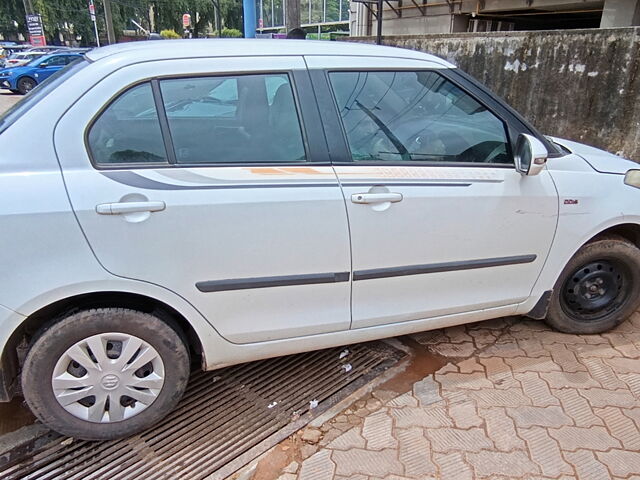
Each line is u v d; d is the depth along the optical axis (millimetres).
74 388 1984
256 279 2082
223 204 1949
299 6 7570
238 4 51781
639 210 2725
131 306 1998
